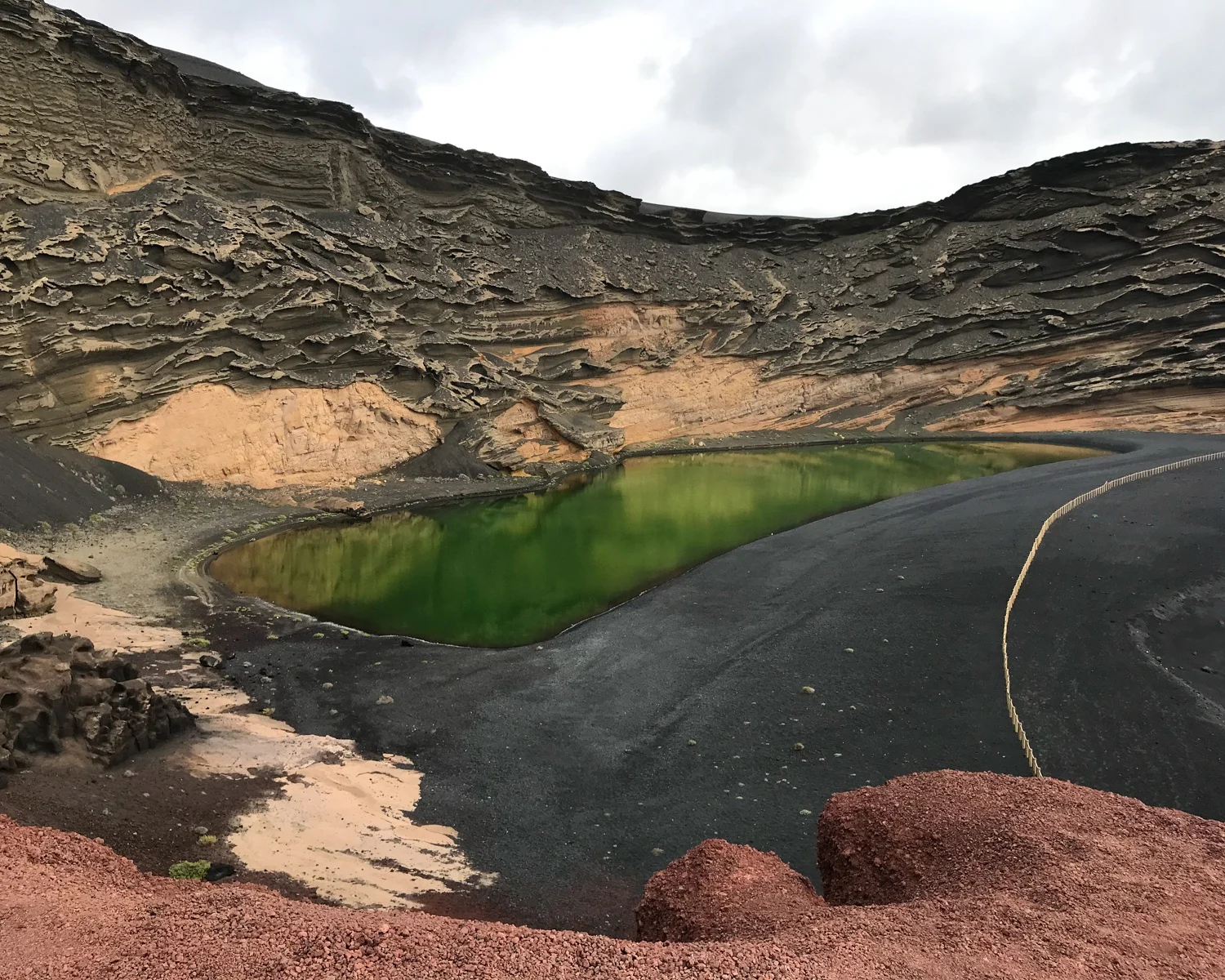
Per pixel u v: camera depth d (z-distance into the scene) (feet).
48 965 16.48
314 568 87.61
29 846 25.61
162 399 103.96
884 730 47.67
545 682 56.29
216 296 112.78
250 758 42.27
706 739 47.39
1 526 77.46
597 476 148.66
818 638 62.18
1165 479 105.81
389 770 43.19
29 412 91.04
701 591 76.54
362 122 146.92
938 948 17.28
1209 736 45.16
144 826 33.78
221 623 67.15
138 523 91.50
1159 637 59.52
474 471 135.13
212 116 130.00
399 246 145.28
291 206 136.56
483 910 31.37
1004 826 24.00
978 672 54.19
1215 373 153.99
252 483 111.14
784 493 127.13
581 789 41.98
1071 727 46.80
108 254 102.17
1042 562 74.64
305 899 30.32
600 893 33.14
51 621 61.36
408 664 59.67
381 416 128.06
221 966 16.48
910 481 133.39
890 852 24.58
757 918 21.68
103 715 38.88
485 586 82.12
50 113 104.37
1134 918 18.48
